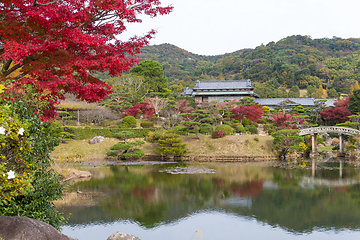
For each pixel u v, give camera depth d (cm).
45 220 662
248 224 1416
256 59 18175
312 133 4719
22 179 524
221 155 4231
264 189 2208
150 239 1206
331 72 14838
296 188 2238
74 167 3344
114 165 3591
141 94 7431
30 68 701
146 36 841
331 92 11450
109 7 711
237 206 1738
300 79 14388
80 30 738
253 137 4719
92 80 834
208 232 1295
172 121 5459
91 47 752
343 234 1288
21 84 646
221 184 2395
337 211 1630
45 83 693
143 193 2053
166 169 3247
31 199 650
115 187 2248
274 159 4266
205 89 8106
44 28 713
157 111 5903
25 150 557
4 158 504
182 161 4094
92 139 4659
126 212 1582
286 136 4238
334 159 4225
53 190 689
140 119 6212
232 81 8281
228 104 6272
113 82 6919
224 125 5062
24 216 562
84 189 2161
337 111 6147
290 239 1223
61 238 546
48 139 665
